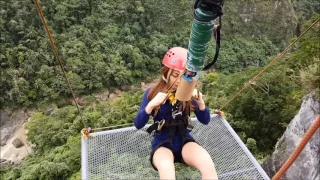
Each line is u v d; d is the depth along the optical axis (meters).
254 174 3.52
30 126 31.38
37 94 37.19
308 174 8.57
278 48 53.50
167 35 49.41
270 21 54.03
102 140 3.92
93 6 46.06
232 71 48.06
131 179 3.47
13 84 36.25
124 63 41.94
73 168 22.33
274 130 19.67
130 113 29.45
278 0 53.84
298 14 58.91
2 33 39.81
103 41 43.50
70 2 44.62
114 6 46.53
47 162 22.31
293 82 19.95
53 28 43.06
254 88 21.09
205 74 32.41
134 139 3.91
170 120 3.16
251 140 18.17
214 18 1.91
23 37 40.19
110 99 39.19
